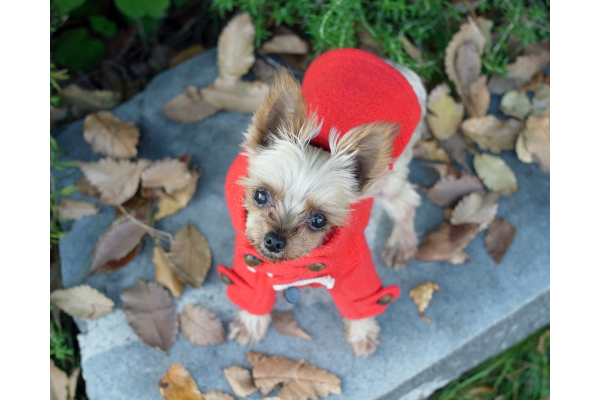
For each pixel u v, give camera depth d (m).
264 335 0.58
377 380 0.57
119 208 0.63
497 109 0.70
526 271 0.62
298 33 0.74
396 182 0.60
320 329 0.59
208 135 0.68
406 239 0.62
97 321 0.59
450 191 0.65
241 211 0.48
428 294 0.60
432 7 0.71
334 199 0.47
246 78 0.71
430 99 0.67
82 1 0.65
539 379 0.65
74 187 0.64
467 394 0.64
